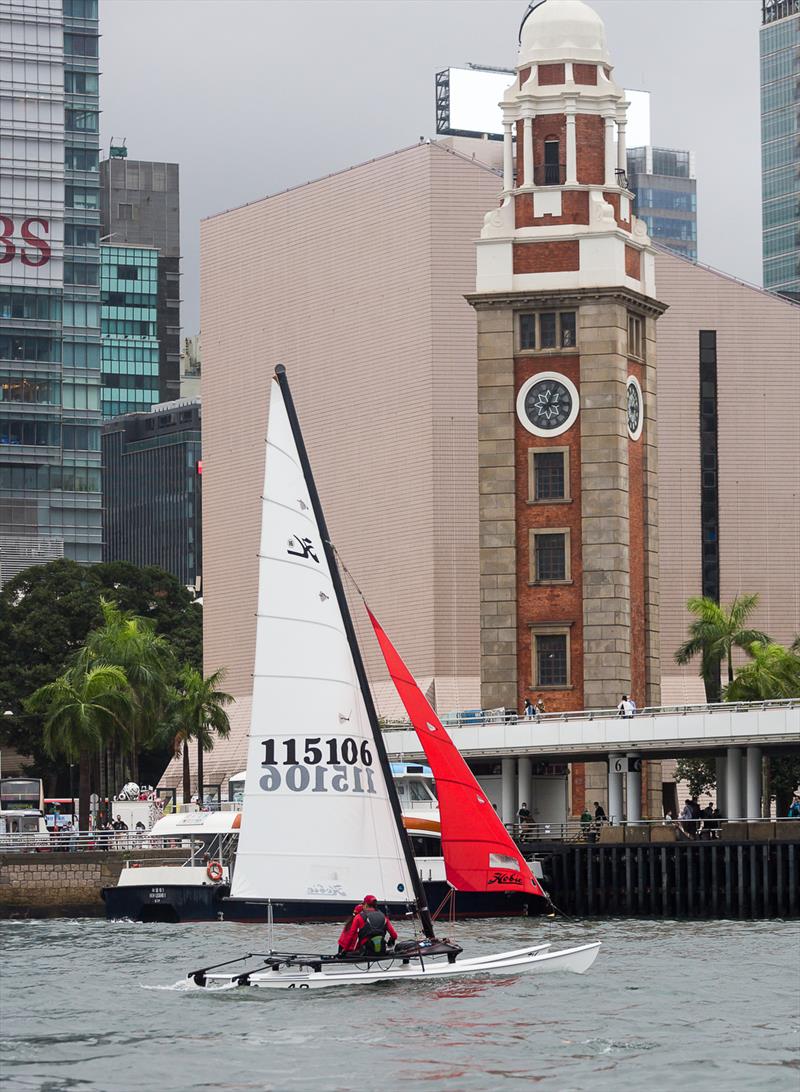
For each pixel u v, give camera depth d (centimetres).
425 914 7475
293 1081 5916
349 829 7181
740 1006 7181
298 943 9719
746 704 13000
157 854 13100
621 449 15088
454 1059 6200
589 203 15300
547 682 15050
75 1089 5834
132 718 16200
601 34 15688
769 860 11938
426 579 19850
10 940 10475
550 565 15112
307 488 7212
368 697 7231
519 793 13738
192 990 7569
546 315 15225
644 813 15438
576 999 7256
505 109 15462
